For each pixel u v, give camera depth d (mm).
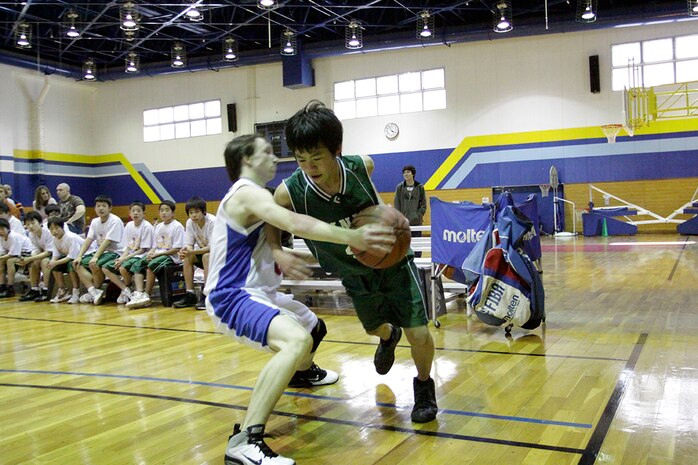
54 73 16984
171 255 6449
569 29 13938
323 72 16562
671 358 3277
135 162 18469
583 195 14742
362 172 2277
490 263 3916
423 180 15906
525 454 2066
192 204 6078
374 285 2383
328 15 14539
